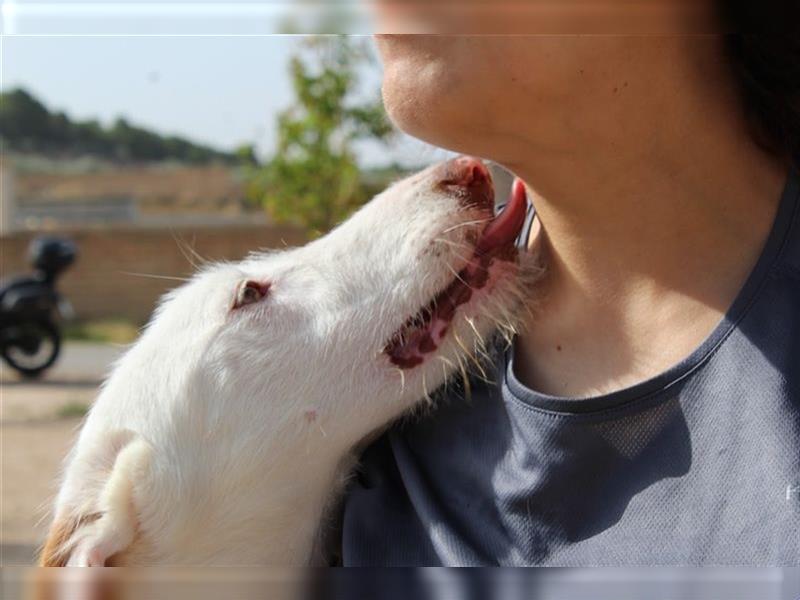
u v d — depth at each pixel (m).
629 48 0.57
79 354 4.67
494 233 0.73
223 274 0.84
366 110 2.94
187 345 0.81
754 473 0.54
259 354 0.79
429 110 0.59
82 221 7.55
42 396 3.51
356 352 0.76
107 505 0.77
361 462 0.76
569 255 0.62
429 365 0.73
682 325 0.58
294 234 5.40
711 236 0.58
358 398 0.75
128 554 0.77
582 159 0.58
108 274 6.23
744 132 0.60
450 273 0.74
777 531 0.53
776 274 0.56
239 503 0.78
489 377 0.66
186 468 0.78
